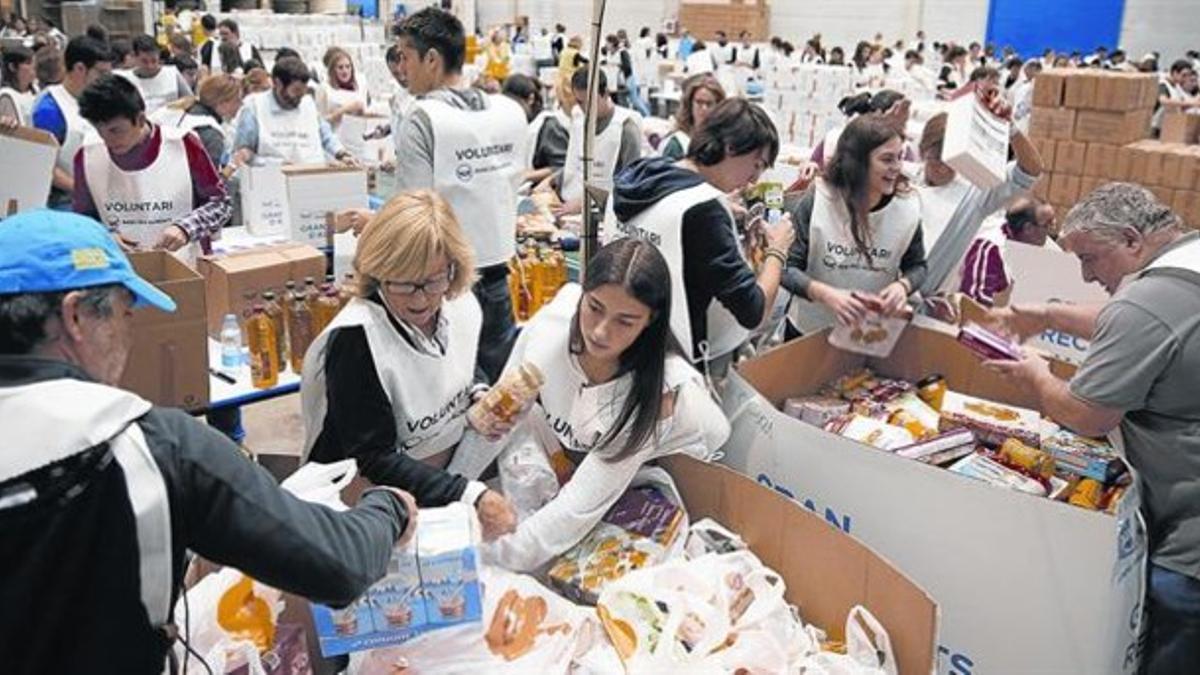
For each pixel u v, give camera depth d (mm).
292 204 3145
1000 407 2027
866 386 2238
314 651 1424
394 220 1524
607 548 1581
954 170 2199
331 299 2469
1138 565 1553
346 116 5242
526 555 1546
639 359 1595
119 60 5492
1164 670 1666
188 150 2873
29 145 2607
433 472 1551
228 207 3033
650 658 1312
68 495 850
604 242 2064
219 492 944
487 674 1299
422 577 1253
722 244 1945
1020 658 1583
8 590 855
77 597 877
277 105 4238
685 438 1715
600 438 1603
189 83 6059
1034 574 1531
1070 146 6117
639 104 8312
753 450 1886
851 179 2254
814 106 8414
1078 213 1771
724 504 1672
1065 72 6129
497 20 18594
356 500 1494
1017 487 1625
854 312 2174
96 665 887
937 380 2168
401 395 1583
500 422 1656
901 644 1394
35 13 12406
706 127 2045
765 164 2082
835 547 1491
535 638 1372
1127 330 1590
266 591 1277
